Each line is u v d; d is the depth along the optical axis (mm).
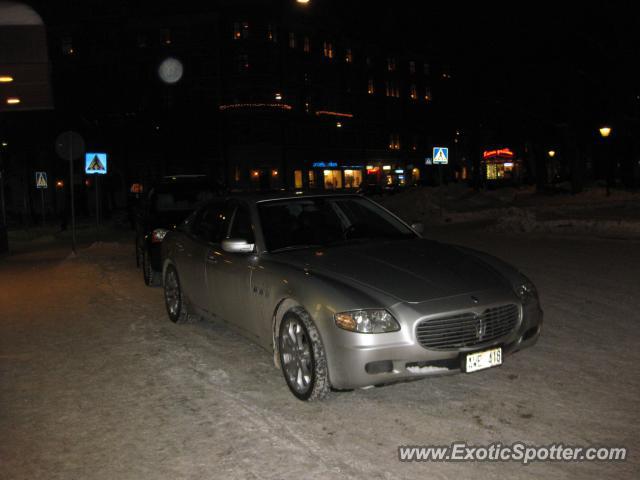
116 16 57531
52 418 4777
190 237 7332
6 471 3924
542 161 39625
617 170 49812
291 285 5012
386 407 4711
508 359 5715
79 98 44906
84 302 9500
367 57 72812
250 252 5836
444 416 4504
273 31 57656
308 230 6012
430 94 82188
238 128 56094
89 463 3990
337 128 67125
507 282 5137
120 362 6172
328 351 4594
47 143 45219
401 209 28797
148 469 3875
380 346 4441
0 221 18984
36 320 8352
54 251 18688
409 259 5305
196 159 55812
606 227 16281
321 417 4566
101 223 34000
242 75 55938
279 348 5160
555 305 7828
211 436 4312
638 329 6613
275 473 3740
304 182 61969
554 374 5281
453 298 4680
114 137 49844
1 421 4754
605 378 5148
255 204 6188
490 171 59562
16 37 7125
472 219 24266
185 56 56469
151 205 11203
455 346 4602
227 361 6039
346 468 3768
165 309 8680
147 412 4809
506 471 3697
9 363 6312
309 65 62656
